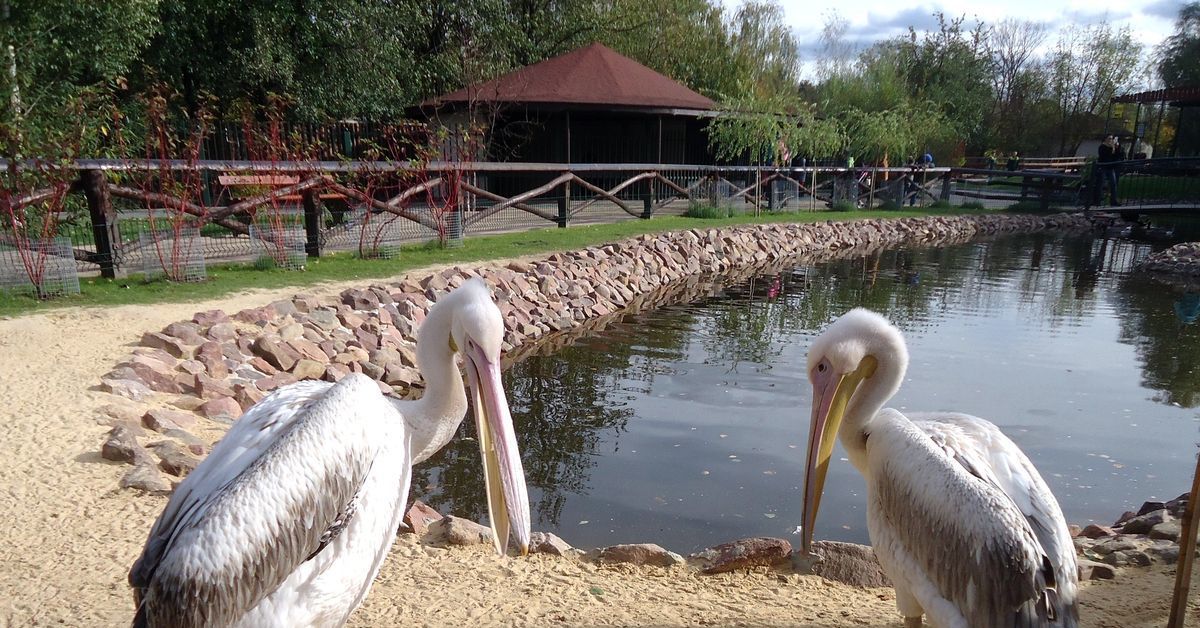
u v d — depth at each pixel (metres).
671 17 31.02
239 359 7.42
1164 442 7.41
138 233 10.91
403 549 4.22
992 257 19.97
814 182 24.33
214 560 2.17
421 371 3.13
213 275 10.09
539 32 28.70
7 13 12.24
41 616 3.35
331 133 19.92
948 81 42.81
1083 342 11.45
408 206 14.62
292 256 10.98
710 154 25.67
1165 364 10.27
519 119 22.47
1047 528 2.75
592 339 11.10
